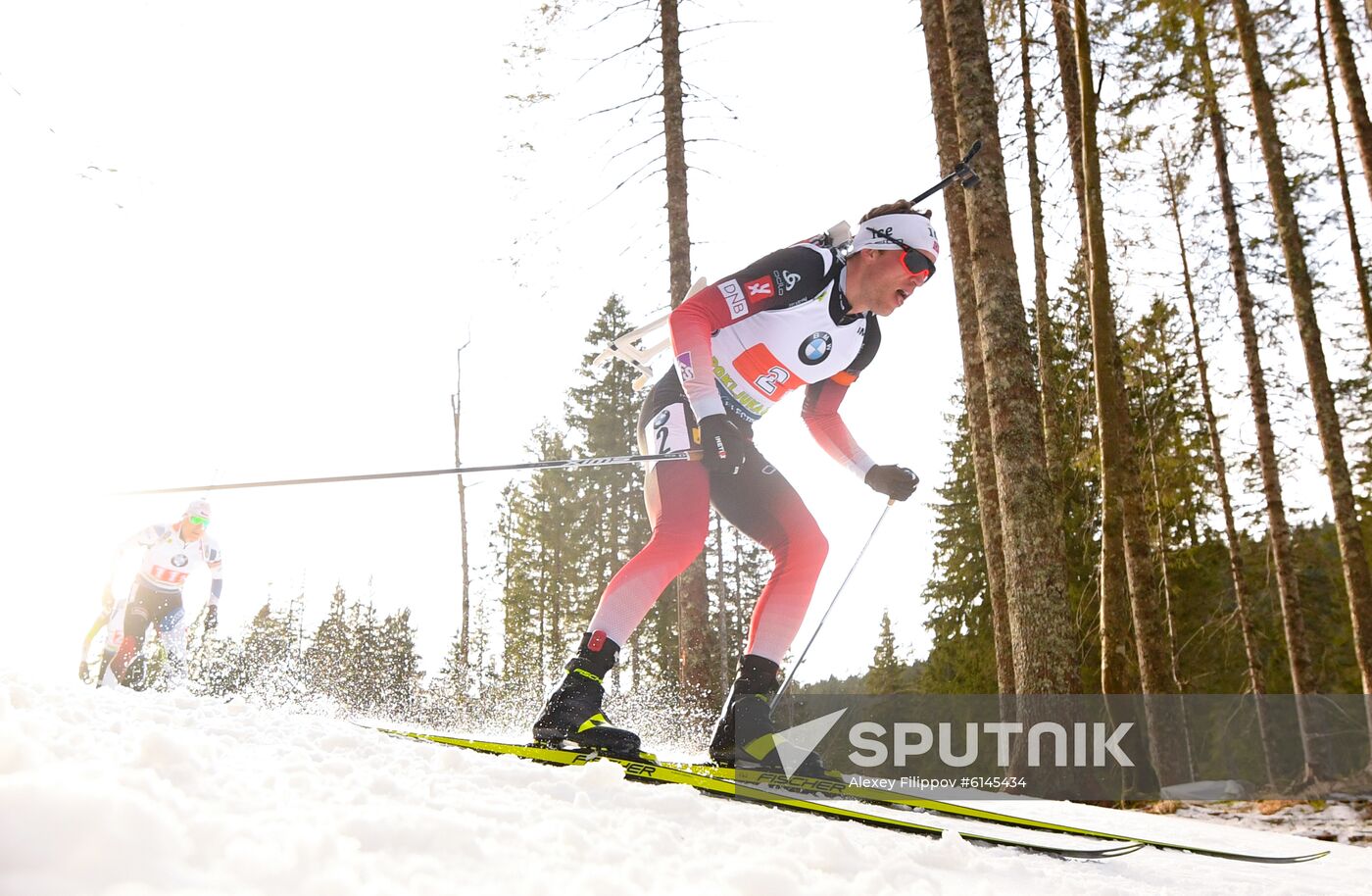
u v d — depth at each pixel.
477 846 0.95
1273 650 17.19
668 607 23.97
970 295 8.17
